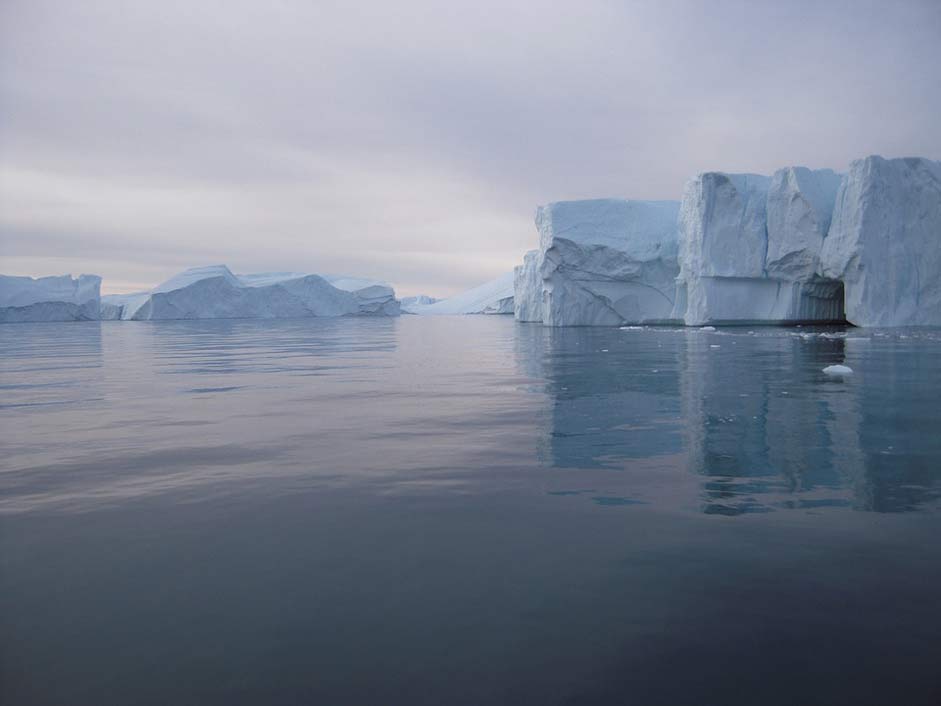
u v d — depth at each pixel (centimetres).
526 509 491
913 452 637
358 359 1939
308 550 420
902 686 275
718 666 290
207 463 645
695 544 418
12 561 410
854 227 2895
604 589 360
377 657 301
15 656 307
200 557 412
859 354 1656
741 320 3412
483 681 283
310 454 677
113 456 678
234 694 277
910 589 353
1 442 753
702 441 700
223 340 3231
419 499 518
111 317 8200
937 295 2867
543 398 1041
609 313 3972
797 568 380
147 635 323
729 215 3381
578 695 273
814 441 689
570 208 3875
